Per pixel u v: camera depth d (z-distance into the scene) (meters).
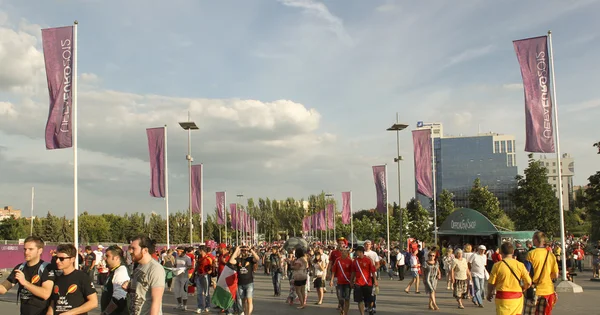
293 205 111.81
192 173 36.28
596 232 43.19
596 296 18.98
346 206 56.50
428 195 32.84
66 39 17.61
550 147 19.88
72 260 6.68
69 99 17.50
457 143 180.12
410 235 72.44
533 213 55.16
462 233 34.44
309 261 23.30
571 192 177.75
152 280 6.56
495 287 9.05
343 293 14.45
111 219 118.38
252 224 91.25
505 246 9.12
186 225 98.19
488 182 175.25
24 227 95.88
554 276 10.05
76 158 17.88
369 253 17.81
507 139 190.25
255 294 22.53
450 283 23.16
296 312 16.30
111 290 6.90
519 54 20.50
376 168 40.81
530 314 10.02
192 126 34.31
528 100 20.25
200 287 16.70
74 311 6.46
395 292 22.28
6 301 19.31
